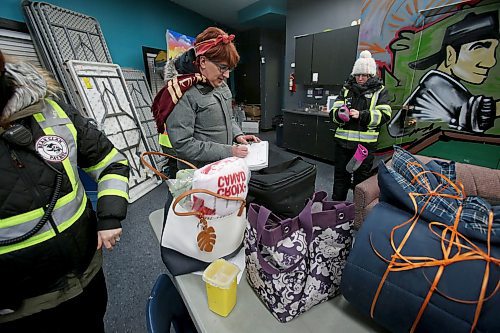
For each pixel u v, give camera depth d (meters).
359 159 2.15
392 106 3.19
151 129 3.71
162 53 4.09
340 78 3.90
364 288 0.59
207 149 1.17
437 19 2.63
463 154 2.72
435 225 0.58
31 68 0.66
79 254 0.79
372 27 3.21
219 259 0.72
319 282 0.68
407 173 0.74
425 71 2.83
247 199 0.88
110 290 1.63
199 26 5.66
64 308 0.82
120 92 3.09
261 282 0.66
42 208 0.68
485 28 2.36
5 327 0.75
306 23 4.49
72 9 2.89
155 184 3.21
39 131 0.68
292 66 4.89
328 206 0.71
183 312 0.93
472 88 2.54
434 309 0.50
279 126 5.07
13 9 2.38
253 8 5.13
